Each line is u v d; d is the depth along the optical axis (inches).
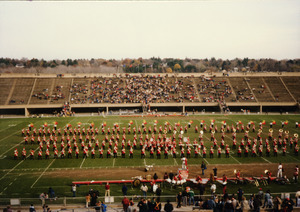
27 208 1019.9
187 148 1720.0
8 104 3353.8
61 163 1549.0
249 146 1855.3
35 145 1924.2
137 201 1066.7
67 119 2950.3
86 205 1024.2
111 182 1277.1
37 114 3380.9
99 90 3686.0
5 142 2007.9
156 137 2080.5
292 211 942.4
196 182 1218.6
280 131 2010.3
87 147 1800.0
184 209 989.8
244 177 1291.8
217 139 2047.2
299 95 3651.6
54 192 1165.1
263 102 3501.5
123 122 2738.7
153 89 3740.2
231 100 3535.9
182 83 3917.3
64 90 3666.3
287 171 1429.6
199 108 3644.2
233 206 904.3
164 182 1248.2
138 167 1478.8
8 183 1269.7
